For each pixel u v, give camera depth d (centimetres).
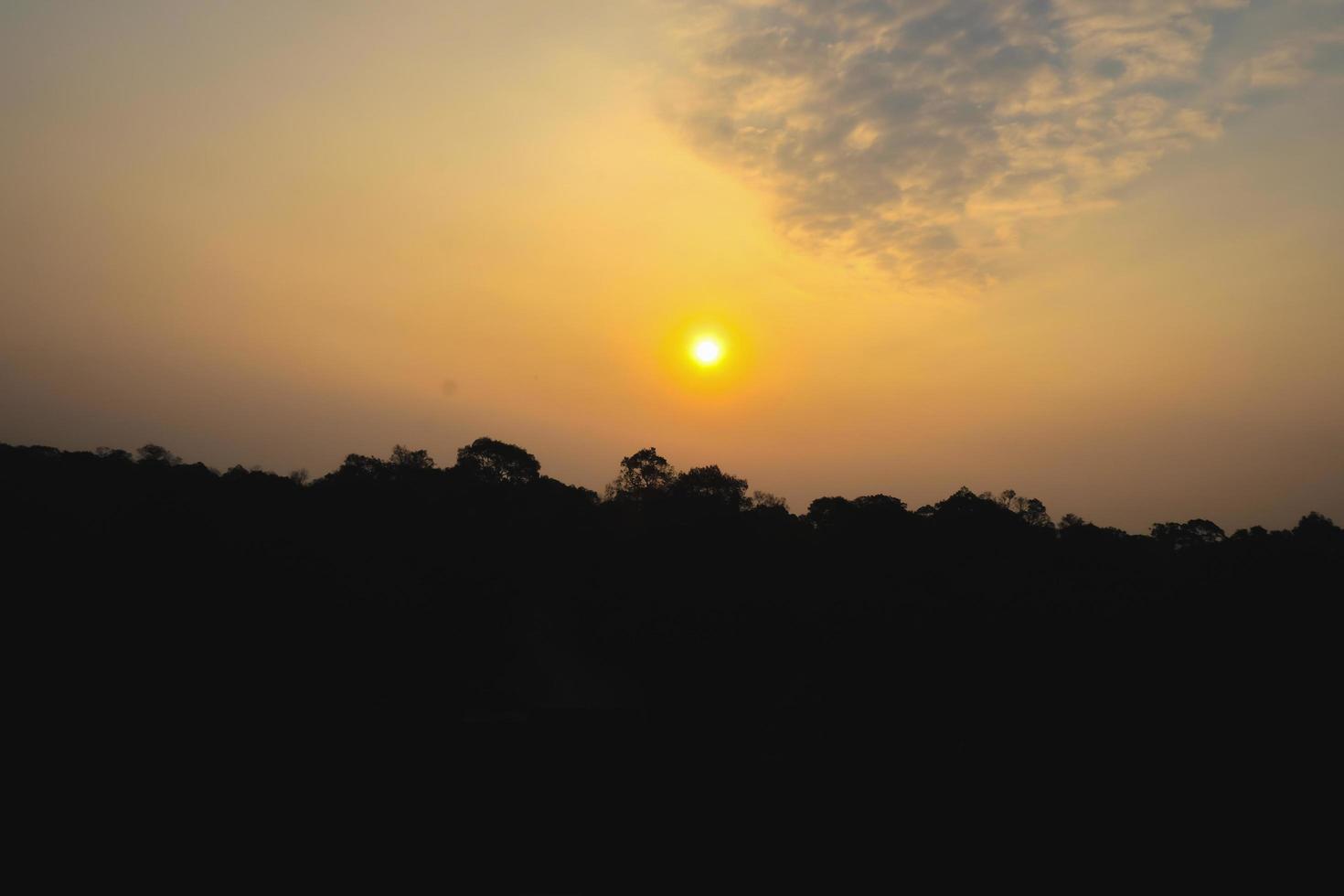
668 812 2853
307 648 5003
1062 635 5262
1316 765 3691
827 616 5841
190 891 2402
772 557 7938
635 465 12406
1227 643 4891
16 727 3419
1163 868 2911
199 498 7056
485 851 2659
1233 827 3184
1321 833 3155
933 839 2995
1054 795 3416
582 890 2525
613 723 3131
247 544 5625
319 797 2869
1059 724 4219
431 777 2925
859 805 3119
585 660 6103
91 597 4566
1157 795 3425
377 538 7406
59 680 3941
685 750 3123
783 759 3503
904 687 4934
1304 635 4866
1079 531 9494
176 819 2759
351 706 4428
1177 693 4522
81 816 2752
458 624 6091
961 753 3803
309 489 9556
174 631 4556
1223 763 3722
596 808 2822
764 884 2647
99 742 3334
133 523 5294
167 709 3856
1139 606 5656
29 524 5228
